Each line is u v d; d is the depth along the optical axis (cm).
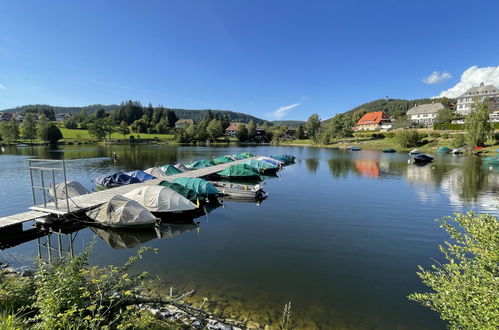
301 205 2105
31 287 652
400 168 4103
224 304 842
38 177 3206
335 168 4259
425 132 8431
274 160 4378
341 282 995
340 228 1593
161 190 1798
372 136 10188
